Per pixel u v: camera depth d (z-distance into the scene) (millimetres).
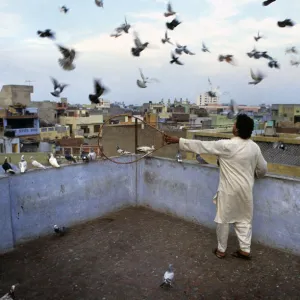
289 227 4094
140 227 5023
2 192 4055
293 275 3666
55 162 4719
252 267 3838
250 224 3982
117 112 52906
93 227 5031
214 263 3936
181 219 5336
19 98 42125
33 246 4359
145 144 18906
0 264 3871
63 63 5672
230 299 3234
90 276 3631
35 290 3359
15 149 31000
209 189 4867
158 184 5625
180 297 3252
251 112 36562
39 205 4566
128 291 3344
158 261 3982
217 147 3814
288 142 12508
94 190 5320
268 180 4223
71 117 47031
